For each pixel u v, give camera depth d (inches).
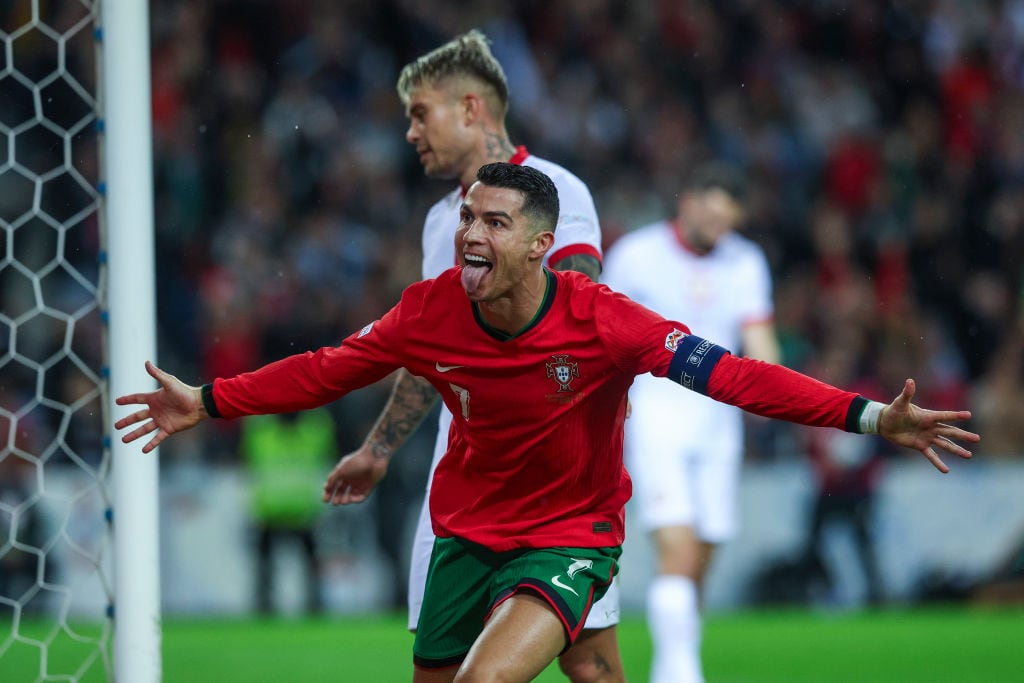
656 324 508.1
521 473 531.2
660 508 896.3
